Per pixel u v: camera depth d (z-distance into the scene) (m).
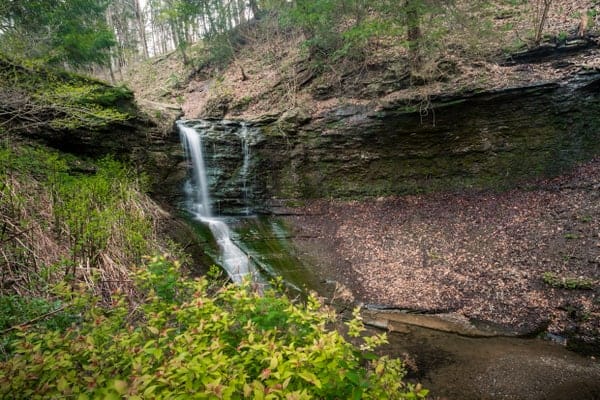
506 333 6.61
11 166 5.98
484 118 10.66
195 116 17.58
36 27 9.77
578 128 9.74
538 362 5.73
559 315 6.66
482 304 7.38
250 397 1.85
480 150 10.90
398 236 10.23
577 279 7.01
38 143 8.17
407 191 11.96
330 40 13.88
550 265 7.59
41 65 7.64
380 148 12.23
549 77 9.96
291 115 13.27
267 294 2.73
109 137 10.29
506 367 5.67
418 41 10.81
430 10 10.05
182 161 12.55
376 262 9.42
